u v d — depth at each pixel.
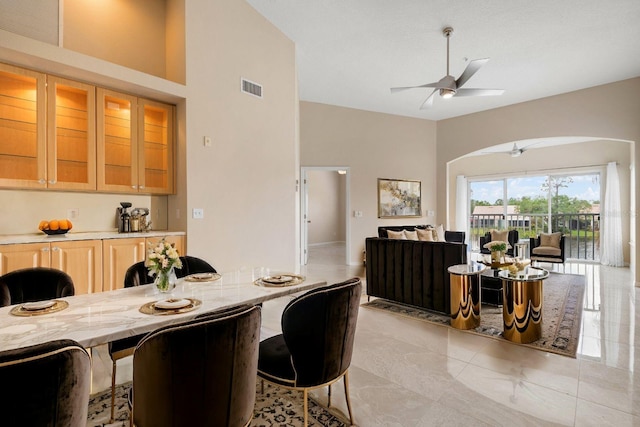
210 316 1.11
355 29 4.05
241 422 1.20
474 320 3.19
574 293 4.39
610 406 1.92
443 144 7.65
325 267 6.64
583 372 2.32
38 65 2.60
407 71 5.19
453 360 2.53
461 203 9.12
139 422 1.10
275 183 4.21
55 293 1.93
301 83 5.71
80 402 0.86
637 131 5.15
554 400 1.98
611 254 6.86
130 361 2.53
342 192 11.56
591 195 7.34
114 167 3.19
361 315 3.62
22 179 2.61
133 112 3.18
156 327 1.36
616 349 2.69
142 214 3.37
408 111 7.16
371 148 7.14
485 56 4.57
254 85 3.94
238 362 1.14
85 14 3.12
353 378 2.27
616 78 5.23
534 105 6.20
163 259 1.78
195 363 1.03
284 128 4.32
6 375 0.72
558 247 6.24
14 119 2.72
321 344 1.50
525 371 2.34
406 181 7.46
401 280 3.83
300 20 3.93
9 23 2.63
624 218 6.81
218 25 3.57
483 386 2.15
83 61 2.67
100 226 3.23
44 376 0.77
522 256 4.79
